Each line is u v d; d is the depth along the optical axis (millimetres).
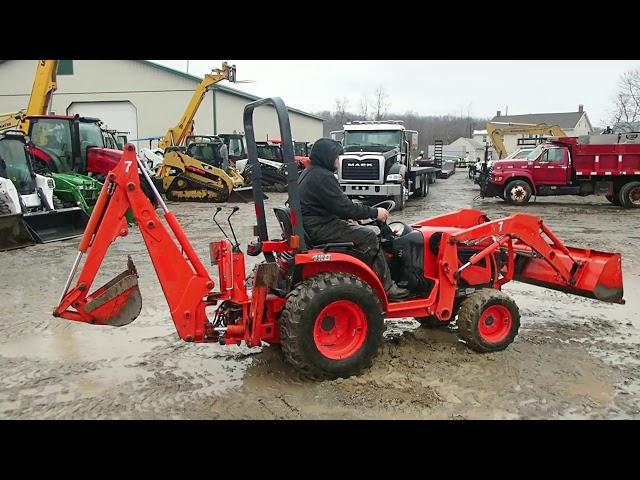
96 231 4098
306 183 4453
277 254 4809
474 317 4797
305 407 3916
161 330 5621
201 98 21656
